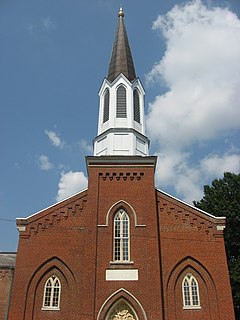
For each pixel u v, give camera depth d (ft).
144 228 89.04
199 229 92.43
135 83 113.80
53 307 83.97
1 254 120.67
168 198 96.22
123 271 83.76
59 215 94.07
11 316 81.82
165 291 84.58
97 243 87.25
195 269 88.02
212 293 84.94
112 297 80.94
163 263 87.92
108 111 108.27
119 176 96.02
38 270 87.56
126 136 102.94
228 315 81.97
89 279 82.48
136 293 81.25
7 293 98.78
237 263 128.16
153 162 97.60
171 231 92.07
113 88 110.52
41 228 92.27
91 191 93.97
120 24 134.82
